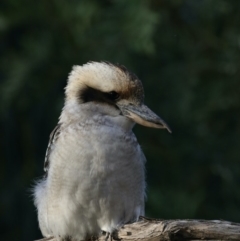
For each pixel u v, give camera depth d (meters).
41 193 9.98
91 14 14.87
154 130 14.87
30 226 15.25
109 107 9.69
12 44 15.70
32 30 15.32
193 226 8.52
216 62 14.90
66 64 15.15
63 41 15.12
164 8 14.80
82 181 9.45
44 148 15.64
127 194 9.62
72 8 15.01
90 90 9.74
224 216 14.57
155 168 14.79
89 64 9.91
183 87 14.84
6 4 15.23
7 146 16.05
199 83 14.88
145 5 14.62
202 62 14.93
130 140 9.59
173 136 14.90
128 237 8.99
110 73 9.70
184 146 14.86
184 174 14.77
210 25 15.07
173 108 14.83
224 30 15.04
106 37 14.80
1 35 15.52
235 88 14.78
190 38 15.09
